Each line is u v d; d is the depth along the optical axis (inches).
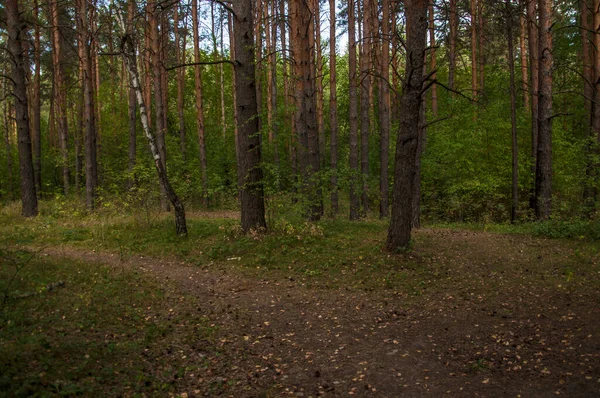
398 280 339.0
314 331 252.8
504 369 198.5
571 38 855.7
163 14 812.6
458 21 784.9
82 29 704.4
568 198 642.8
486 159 742.5
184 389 181.9
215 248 421.7
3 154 1246.9
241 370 202.7
